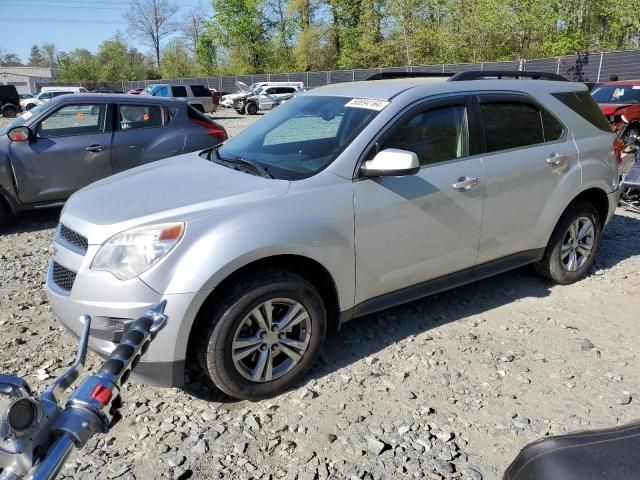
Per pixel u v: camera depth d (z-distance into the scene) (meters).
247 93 35.28
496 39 35.66
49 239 6.37
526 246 4.35
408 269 3.63
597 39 30.17
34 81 89.06
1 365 3.49
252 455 2.71
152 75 80.75
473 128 3.90
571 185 4.46
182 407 3.08
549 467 1.34
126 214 2.97
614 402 3.16
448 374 3.41
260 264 3.07
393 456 2.71
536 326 4.07
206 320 2.90
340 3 49.72
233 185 3.23
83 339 1.43
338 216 3.22
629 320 4.20
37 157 6.53
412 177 3.54
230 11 57.88
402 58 43.75
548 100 4.45
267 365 3.08
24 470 1.15
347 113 3.70
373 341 3.81
